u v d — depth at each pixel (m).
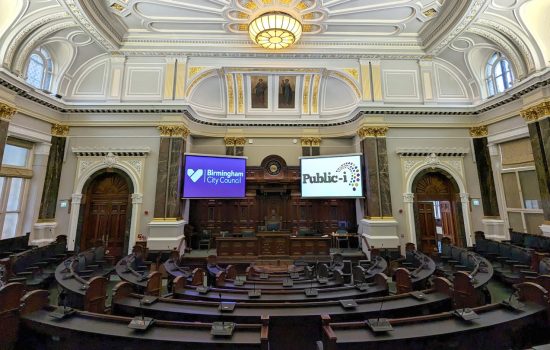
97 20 6.67
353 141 10.01
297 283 4.54
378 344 2.20
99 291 3.70
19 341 2.59
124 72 8.48
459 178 8.43
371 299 3.23
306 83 9.83
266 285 4.46
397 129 8.57
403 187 8.31
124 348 2.31
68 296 3.90
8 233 7.07
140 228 7.92
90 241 8.09
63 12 6.29
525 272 5.25
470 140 8.61
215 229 9.52
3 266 4.73
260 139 10.04
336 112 10.12
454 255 6.48
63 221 7.89
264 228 9.05
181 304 3.21
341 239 8.97
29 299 2.71
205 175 8.74
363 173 8.66
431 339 2.30
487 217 8.20
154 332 2.36
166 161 8.12
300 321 2.83
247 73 9.20
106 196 8.34
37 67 7.58
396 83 8.65
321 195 8.97
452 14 6.44
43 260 6.30
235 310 3.00
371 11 6.78
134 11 6.84
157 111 8.22
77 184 8.03
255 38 6.74
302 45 8.20
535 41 6.48
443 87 8.79
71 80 8.37
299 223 9.59
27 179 7.51
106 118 8.30
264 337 2.17
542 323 2.69
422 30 7.70
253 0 6.32
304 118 10.04
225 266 7.63
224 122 9.77
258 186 9.57
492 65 8.18
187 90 8.52
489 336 2.46
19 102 6.89
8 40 6.23
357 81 8.63
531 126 6.81
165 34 7.92
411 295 3.38
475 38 7.48
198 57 8.41
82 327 2.46
